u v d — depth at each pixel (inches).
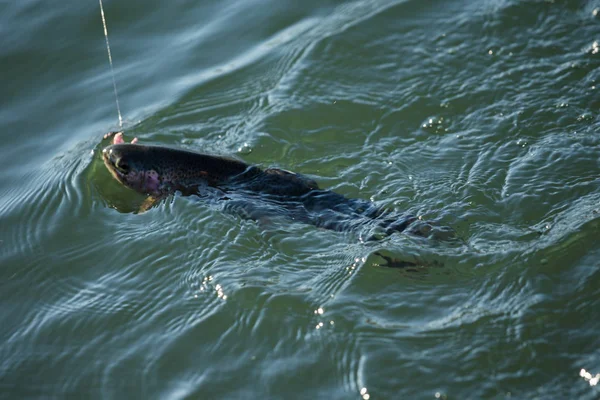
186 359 385.4
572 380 344.5
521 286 400.5
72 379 382.3
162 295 432.5
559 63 600.7
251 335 394.9
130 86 645.3
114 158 509.7
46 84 649.6
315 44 664.4
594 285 394.6
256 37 694.5
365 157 534.9
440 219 455.5
